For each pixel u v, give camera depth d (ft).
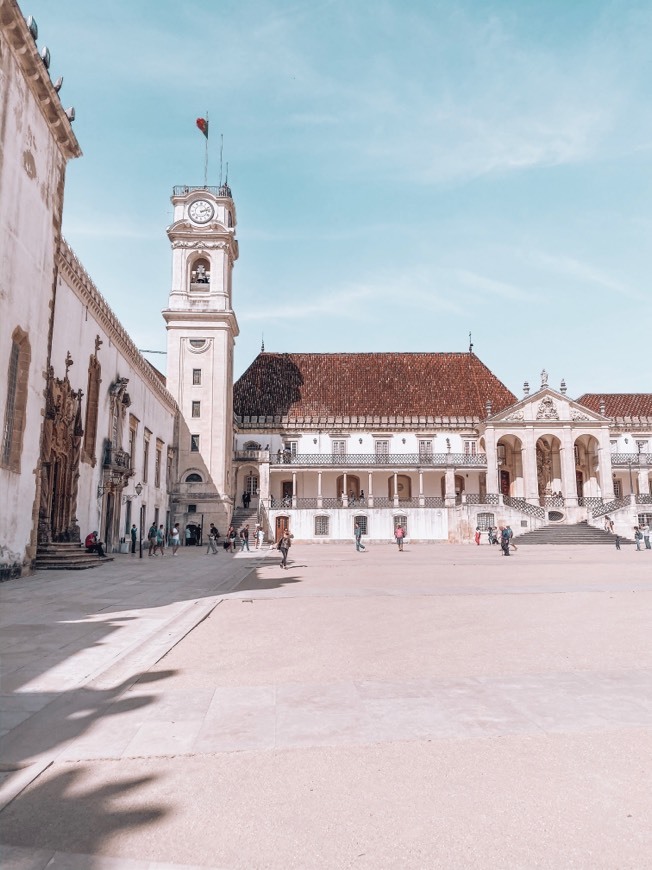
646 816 14.21
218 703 22.70
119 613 43.68
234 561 101.24
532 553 128.26
